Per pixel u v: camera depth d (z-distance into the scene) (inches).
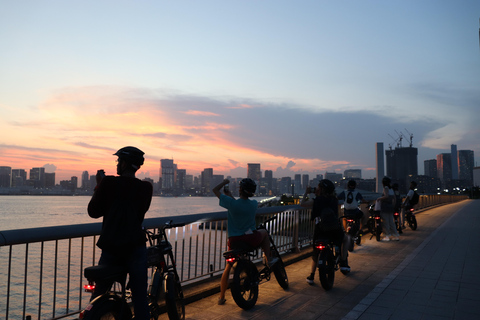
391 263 337.4
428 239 485.4
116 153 141.4
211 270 252.1
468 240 475.8
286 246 354.0
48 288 722.2
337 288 255.6
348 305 219.3
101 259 134.7
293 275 293.6
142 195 138.3
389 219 477.7
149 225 193.6
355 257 366.6
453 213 922.1
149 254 152.8
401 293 242.1
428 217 810.8
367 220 553.6
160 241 166.7
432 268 315.9
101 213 136.9
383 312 205.9
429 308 213.2
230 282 204.5
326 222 254.7
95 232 176.4
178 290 173.0
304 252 371.2
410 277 284.7
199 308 211.3
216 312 205.2
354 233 377.7
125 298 136.0
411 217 582.9
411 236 517.0
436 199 1294.3
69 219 6348.4
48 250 1123.3
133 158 139.6
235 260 207.5
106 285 128.2
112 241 130.8
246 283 211.5
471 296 235.8
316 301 226.5
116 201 134.3
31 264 1095.6
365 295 239.5
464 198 2316.7
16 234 143.7
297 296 236.5
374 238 501.7
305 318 197.0
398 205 535.8
